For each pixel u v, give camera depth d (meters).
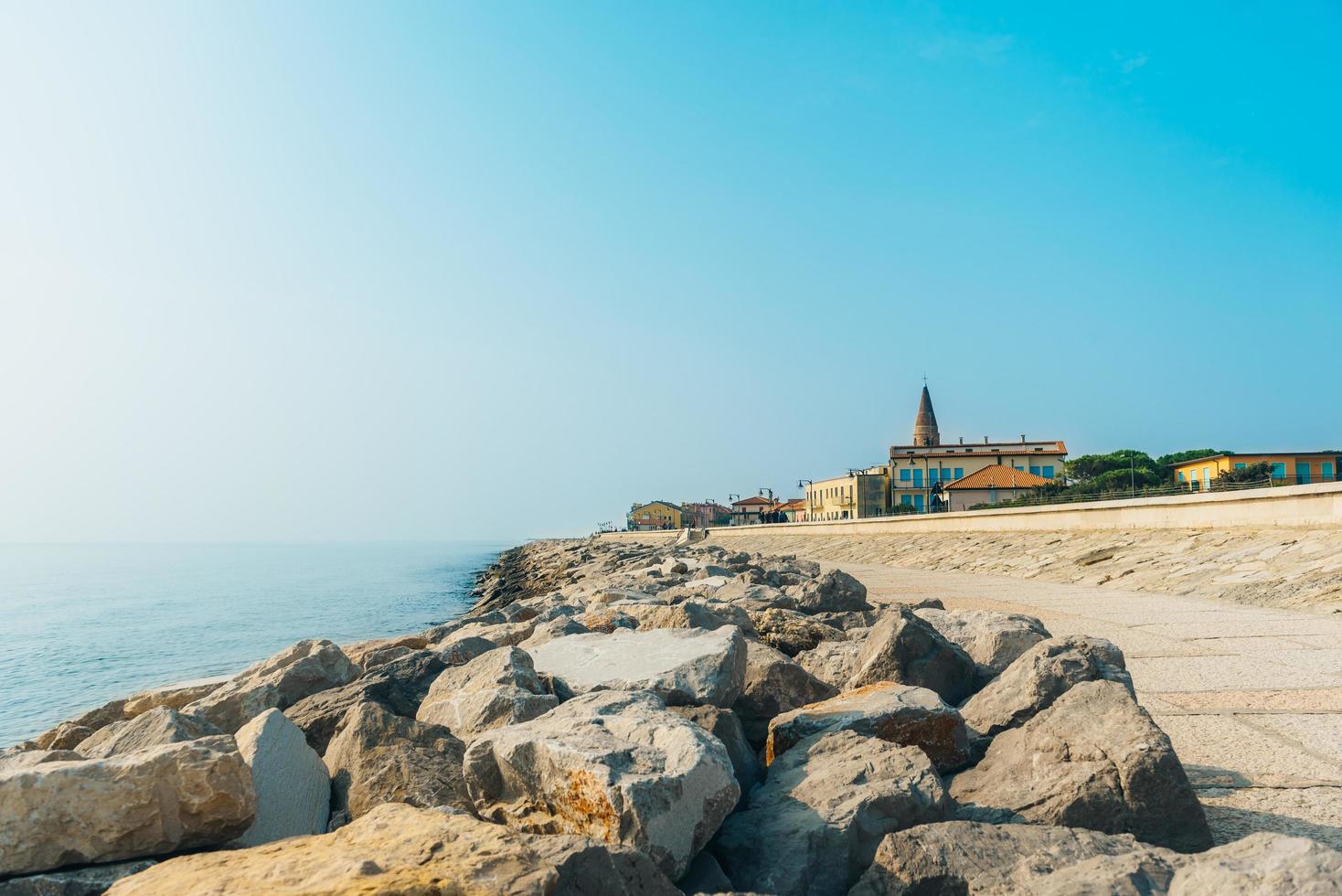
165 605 42.06
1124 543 20.72
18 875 3.71
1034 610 12.72
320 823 4.93
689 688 5.90
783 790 4.48
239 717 7.29
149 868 3.63
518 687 5.99
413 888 2.78
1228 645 9.20
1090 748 4.40
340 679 8.24
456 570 86.69
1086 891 3.13
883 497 82.25
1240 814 4.50
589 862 3.12
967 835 3.69
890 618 6.89
